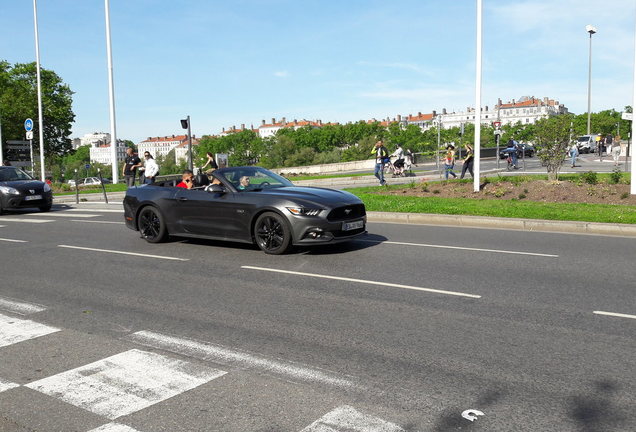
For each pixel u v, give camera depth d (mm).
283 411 3447
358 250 9312
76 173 20781
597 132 112375
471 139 69875
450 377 3943
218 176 9695
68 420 3402
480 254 8781
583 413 3371
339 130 123875
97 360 4391
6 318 5629
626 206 13383
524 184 17438
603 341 4652
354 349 4555
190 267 8180
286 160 88750
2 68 53938
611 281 6812
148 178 19453
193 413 3447
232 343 4754
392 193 18672
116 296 6504
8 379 4043
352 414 3387
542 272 7391
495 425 3232
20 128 52469
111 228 13211
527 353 4402
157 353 4527
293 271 7711
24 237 11977
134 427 3293
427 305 5855
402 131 116000
